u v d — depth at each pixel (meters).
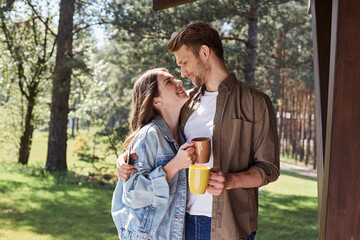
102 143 10.47
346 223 0.95
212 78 1.60
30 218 5.65
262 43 10.71
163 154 1.51
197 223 1.57
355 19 0.92
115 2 9.18
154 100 1.60
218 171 1.36
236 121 1.49
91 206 6.61
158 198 1.43
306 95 18.95
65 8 9.23
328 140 0.99
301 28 15.03
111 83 15.52
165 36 8.85
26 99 11.95
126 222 1.53
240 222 1.51
